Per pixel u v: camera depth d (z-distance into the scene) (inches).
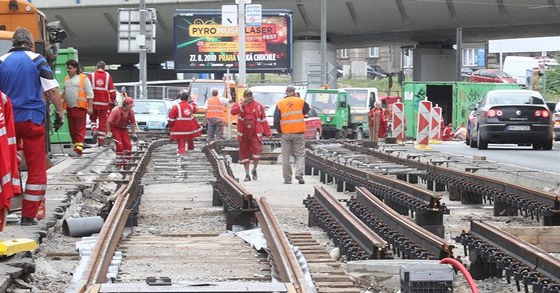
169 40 5595.5
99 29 5428.2
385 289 708.7
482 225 821.2
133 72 6934.1
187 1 5113.2
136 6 5226.4
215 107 2674.7
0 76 854.5
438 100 3983.8
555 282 651.5
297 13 5187.0
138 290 598.2
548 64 6742.1
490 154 2188.7
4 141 726.5
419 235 810.8
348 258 816.9
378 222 949.8
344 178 1473.9
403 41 5836.6
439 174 1467.8
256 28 4133.9
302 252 808.9
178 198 1414.9
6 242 725.3
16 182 745.0
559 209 1008.9
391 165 1669.5
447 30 5270.7
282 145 1659.7
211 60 4148.6
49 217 948.0
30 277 707.4
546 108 2321.6
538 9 4736.7
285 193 1491.1
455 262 633.0
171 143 2657.5
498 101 2353.6
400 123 2787.9
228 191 1174.3
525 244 733.9
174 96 4707.2
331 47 5556.1
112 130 1815.9
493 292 717.3
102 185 1523.1
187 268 755.4
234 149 2310.5
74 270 752.3
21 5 1560.0
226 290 605.3
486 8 4842.5
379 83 7116.1
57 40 1738.4
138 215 1146.7
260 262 786.8
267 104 3253.0
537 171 1553.9
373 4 5012.3
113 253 778.2
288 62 4143.7
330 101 3440.0
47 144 1750.7
